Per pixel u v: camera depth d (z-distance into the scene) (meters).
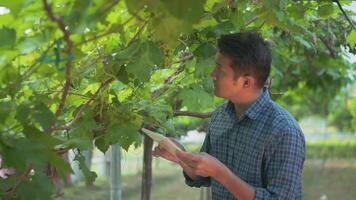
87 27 1.32
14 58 1.47
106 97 1.99
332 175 10.49
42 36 1.40
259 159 2.12
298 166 2.07
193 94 2.61
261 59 2.02
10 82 1.50
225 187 2.16
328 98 6.01
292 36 3.02
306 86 5.44
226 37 2.02
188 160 1.99
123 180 9.40
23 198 1.54
